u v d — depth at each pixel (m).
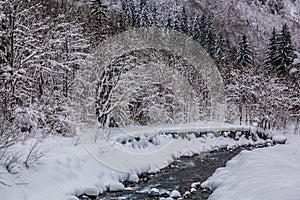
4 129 9.79
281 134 27.77
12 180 8.60
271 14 140.38
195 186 12.01
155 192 11.12
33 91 14.12
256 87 29.27
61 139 13.09
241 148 22.31
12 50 12.38
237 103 30.36
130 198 10.66
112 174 12.06
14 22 12.60
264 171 10.34
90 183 10.79
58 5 17.31
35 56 12.98
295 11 169.62
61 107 14.45
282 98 29.80
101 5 21.06
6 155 9.24
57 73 15.04
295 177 9.21
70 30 15.55
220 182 11.02
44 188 9.09
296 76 34.81
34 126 12.34
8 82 12.23
